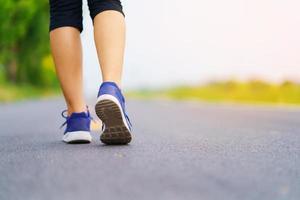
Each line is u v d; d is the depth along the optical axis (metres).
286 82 26.55
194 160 3.39
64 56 4.19
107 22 3.93
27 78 51.28
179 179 2.72
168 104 24.02
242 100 28.92
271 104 22.05
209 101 29.72
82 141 4.39
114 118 3.92
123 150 3.89
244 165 3.24
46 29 35.16
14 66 40.91
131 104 24.34
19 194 2.46
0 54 26.83
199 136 5.77
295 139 5.33
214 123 9.02
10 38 22.56
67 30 4.16
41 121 9.73
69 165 3.17
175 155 3.63
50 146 4.29
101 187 2.53
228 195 2.38
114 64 3.87
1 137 5.81
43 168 3.10
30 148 4.21
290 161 3.51
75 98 4.32
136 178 2.73
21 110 15.98
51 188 2.54
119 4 4.06
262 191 2.49
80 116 4.37
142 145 4.28
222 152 3.89
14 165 3.28
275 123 9.04
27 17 22.70
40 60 47.78
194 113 13.76
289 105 20.77
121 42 3.94
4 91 34.03
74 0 4.16
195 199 2.30
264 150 4.14
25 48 36.41
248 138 5.46
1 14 21.27
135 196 2.36
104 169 3.00
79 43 4.23
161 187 2.53
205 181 2.68
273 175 2.93
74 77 4.27
